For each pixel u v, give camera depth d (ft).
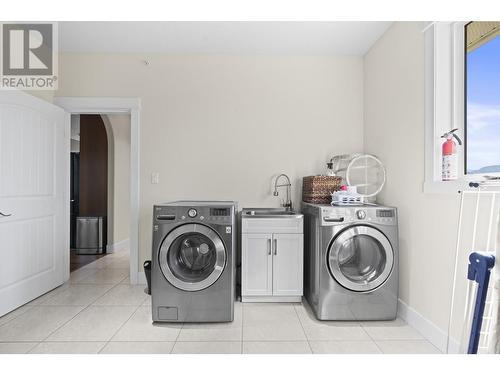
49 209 10.19
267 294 9.34
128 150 18.79
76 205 18.43
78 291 10.42
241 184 11.43
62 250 10.99
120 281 11.55
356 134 11.51
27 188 9.17
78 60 11.33
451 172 6.71
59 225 10.78
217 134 11.44
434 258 7.14
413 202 8.05
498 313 3.79
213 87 11.45
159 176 11.38
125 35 10.12
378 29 9.64
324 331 7.67
